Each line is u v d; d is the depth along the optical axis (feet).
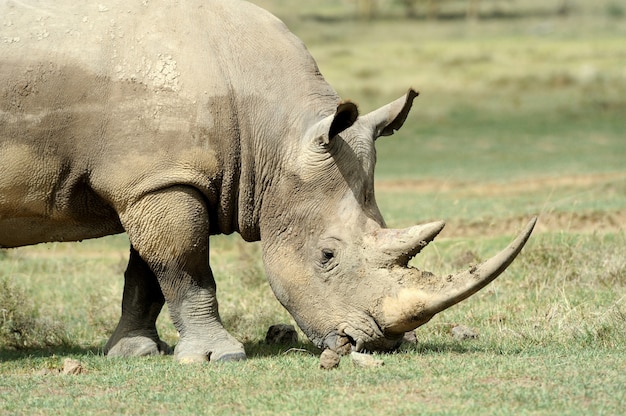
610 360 61.11
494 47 388.37
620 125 240.94
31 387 60.13
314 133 65.77
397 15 558.56
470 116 262.06
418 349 66.90
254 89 67.51
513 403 52.44
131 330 73.82
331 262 65.16
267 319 81.30
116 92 65.98
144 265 73.97
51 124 65.92
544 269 90.89
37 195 67.26
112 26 67.00
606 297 81.76
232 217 69.00
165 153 66.03
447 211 134.82
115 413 54.13
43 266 112.68
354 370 60.49
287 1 577.02
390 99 289.12
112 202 67.41
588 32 445.78
